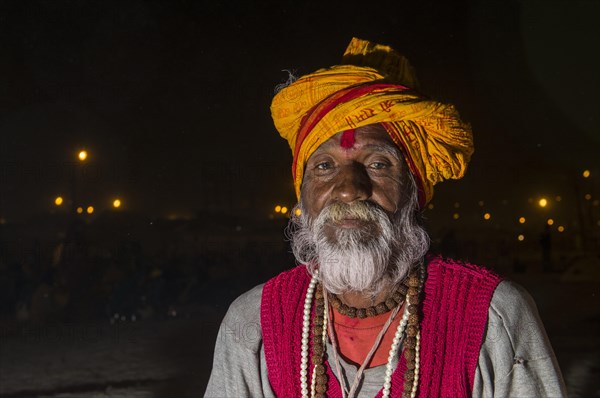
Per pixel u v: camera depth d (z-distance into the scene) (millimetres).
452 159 1767
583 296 14328
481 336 1622
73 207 17156
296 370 1728
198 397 6559
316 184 1699
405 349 1655
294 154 1785
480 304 1642
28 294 12008
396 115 1660
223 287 14617
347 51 1906
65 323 11258
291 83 1872
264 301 1809
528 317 1637
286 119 1793
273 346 1757
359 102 1643
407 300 1697
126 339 9672
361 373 1663
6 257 12852
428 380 1627
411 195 1718
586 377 7062
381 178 1662
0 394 6766
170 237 19141
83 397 6602
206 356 8391
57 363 8125
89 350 8906
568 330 9938
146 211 34688
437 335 1650
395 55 1873
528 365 1613
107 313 11797
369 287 1685
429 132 1739
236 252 16844
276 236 27688
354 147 1666
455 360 1623
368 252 1601
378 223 1620
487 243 30328
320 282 1767
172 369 7695
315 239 1660
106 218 16203
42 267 12508
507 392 1609
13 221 24703
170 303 12844
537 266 23578
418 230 1726
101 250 13383
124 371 7652
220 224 28766
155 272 12992
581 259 18562
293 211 1859
